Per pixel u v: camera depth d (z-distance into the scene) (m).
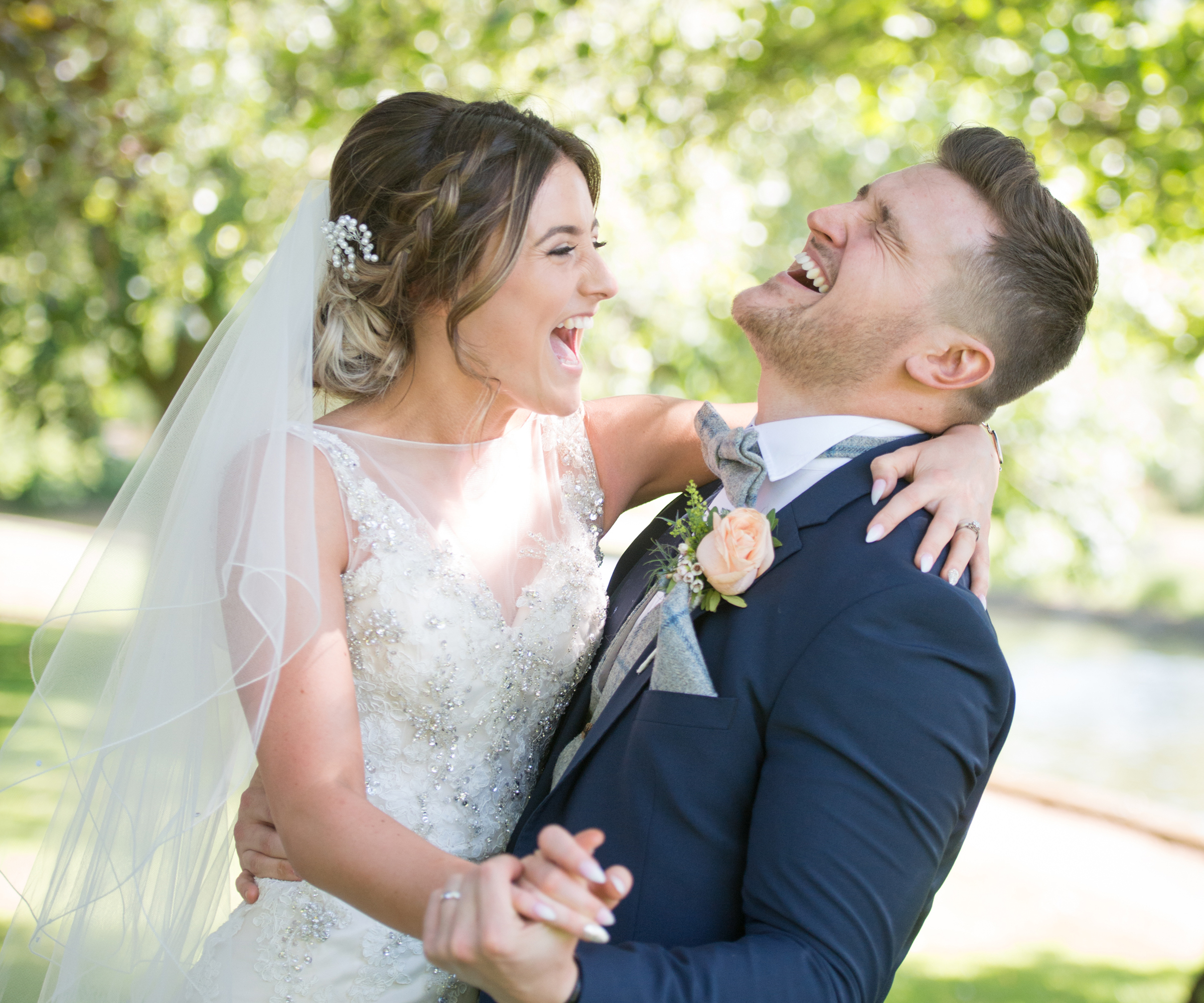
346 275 1.88
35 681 1.82
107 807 1.75
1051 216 1.81
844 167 9.42
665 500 8.82
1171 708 12.08
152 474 1.86
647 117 6.19
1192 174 5.40
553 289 1.82
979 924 5.30
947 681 1.56
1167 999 4.51
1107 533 8.58
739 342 8.44
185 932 1.79
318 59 6.53
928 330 1.82
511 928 1.22
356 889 1.42
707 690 1.67
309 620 1.61
